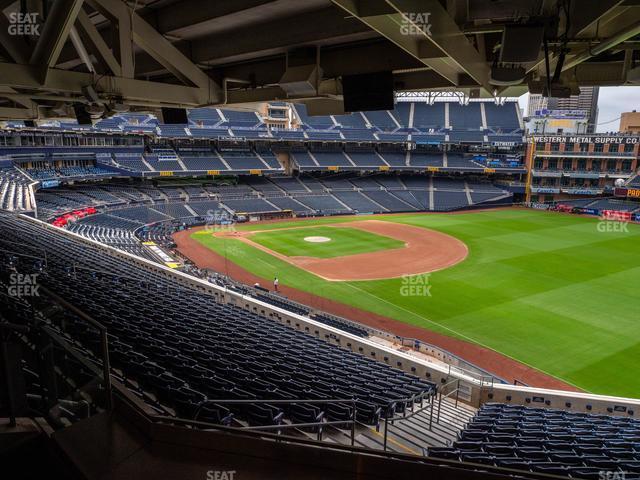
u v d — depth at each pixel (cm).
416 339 2433
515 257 4147
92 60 1056
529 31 538
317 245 4741
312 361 1490
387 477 432
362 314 2805
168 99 955
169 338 1251
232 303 2503
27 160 4991
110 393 487
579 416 1474
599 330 2519
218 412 780
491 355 2244
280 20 831
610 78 798
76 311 513
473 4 557
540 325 2595
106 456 423
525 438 1105
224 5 777
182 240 4972
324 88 941
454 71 795
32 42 771
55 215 4525
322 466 434
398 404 1270
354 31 756
